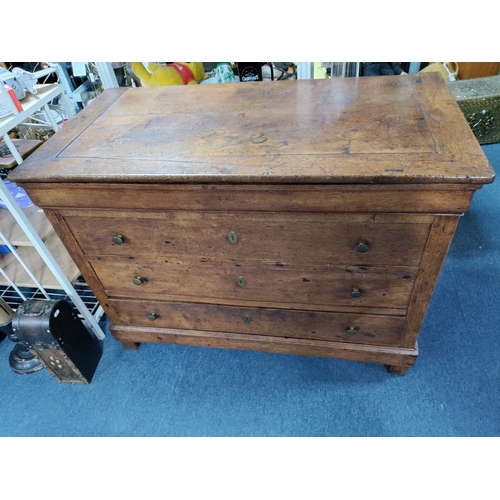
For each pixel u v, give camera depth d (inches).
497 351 54.2
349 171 32.3
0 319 56.7
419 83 45.6
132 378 56.1
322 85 48.3
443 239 36.0
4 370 58.7
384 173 31.6
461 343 55.6
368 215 35.4
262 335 52.3
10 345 62.7
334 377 53.5
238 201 36.4
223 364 56.8
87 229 43.3
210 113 45.0
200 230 40.3
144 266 46.0
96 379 56.4
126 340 57.7
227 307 49.0
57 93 53.2
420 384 51.5
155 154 38.3
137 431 50.1
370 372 53.6
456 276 65.1
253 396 52.4
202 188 35.9
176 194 37.1
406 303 43.0
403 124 38.2
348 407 50.0
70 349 51.9
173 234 41.4
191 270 45.1
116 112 47.8
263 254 41.2
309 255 40.2
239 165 35.0
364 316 45.7
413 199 33.1
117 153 39.2
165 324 54.2
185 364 57.3
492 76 87.7
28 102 48.6
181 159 37.0
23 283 57.3
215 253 42.4
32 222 56.5
